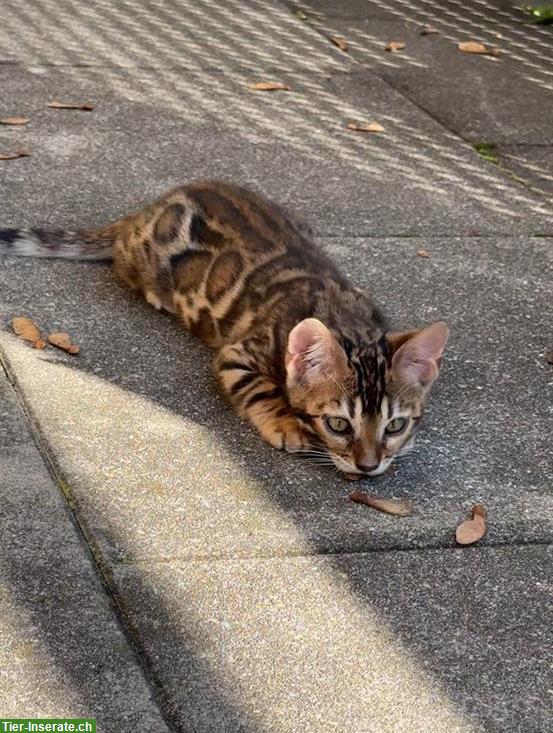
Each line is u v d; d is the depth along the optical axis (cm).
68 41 183
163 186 146
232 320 120
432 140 166
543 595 99
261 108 169
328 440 108
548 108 179
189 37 191
